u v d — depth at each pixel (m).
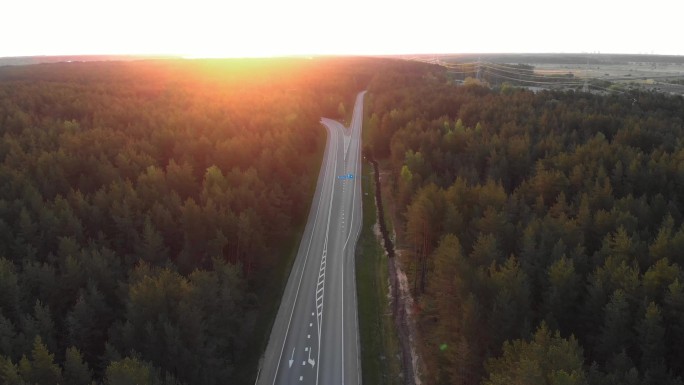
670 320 42.56
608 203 65.81
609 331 42.50
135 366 39.72
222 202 71.31
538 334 39.44
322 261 77.19
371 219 92.12
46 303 50.75
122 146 92.19
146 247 60.34
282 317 63.16
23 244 57.66
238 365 55.00
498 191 67.75
